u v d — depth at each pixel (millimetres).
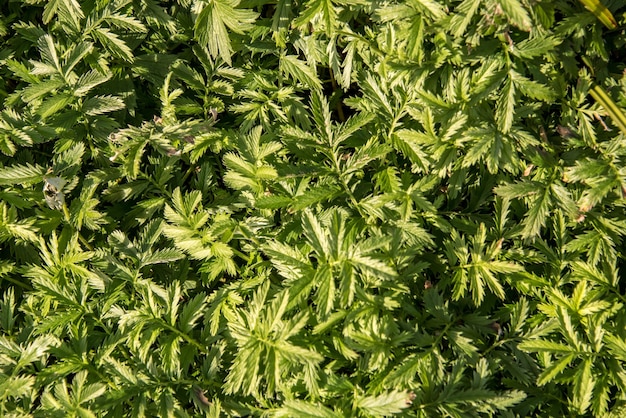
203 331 905
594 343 873
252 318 859
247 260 933
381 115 932
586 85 903
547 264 913
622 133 894
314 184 930
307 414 837
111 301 913
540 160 898
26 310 929
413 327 879
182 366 891
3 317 925
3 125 943
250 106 971
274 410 858
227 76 986
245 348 849
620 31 931
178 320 939
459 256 896
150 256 926
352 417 836
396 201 904
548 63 910
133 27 962
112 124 963
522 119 931
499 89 912
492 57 897
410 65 910
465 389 876
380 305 861
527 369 883
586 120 903
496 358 884
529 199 915
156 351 906
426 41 928
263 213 932
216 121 967
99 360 893
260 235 927
